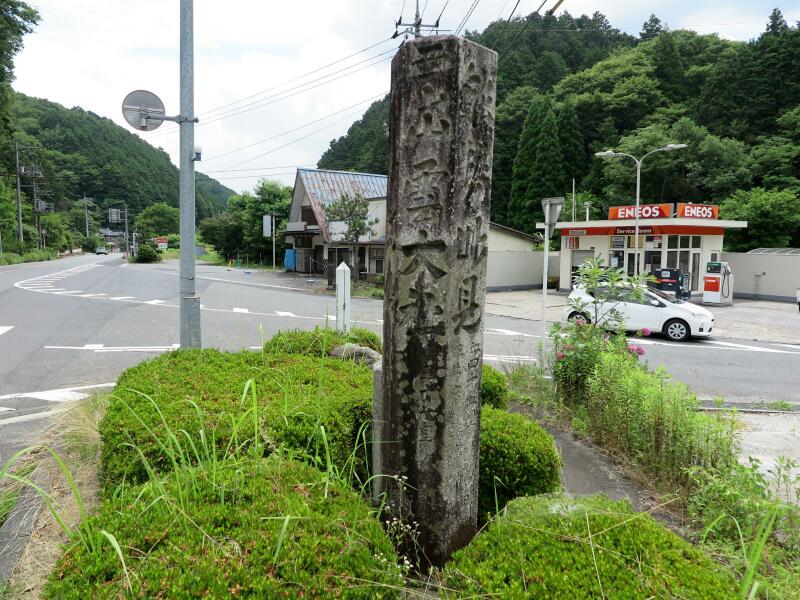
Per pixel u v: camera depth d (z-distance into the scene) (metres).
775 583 2.48
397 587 1.78
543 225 7.00
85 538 1.88
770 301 23.16
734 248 31.66
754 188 32.66
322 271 35.66
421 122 2.36
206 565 1.69
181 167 6.55
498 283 26.84
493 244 26.92
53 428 4.57
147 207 88.69
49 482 3.52
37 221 59.84
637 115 42.62
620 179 37.75
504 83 48.44
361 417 3.43
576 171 41.19
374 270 30.42
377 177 36.25
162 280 27.78
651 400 4.38
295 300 19.70
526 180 40.31
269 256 46.59
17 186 53.56
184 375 4.21
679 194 37.06
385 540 2.04
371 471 3.26
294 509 2.06
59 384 7.05
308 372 4.50
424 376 2.40
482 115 2.38
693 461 3.88
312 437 2.93
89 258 64.62
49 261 52.53
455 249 2.35
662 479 3.99
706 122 39.75
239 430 2.94
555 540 1.98
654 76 44.59
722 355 11.13
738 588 1.87
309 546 1.84
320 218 31.75
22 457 4.04
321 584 1.67
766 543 2.98
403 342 2.43
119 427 3.04
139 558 1.76
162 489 2.05
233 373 4.34
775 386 8.46
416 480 2.45
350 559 1.82
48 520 3.06
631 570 1.79
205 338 10.84
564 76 50.28
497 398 4.99
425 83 2.34
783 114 36.38
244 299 19.50
